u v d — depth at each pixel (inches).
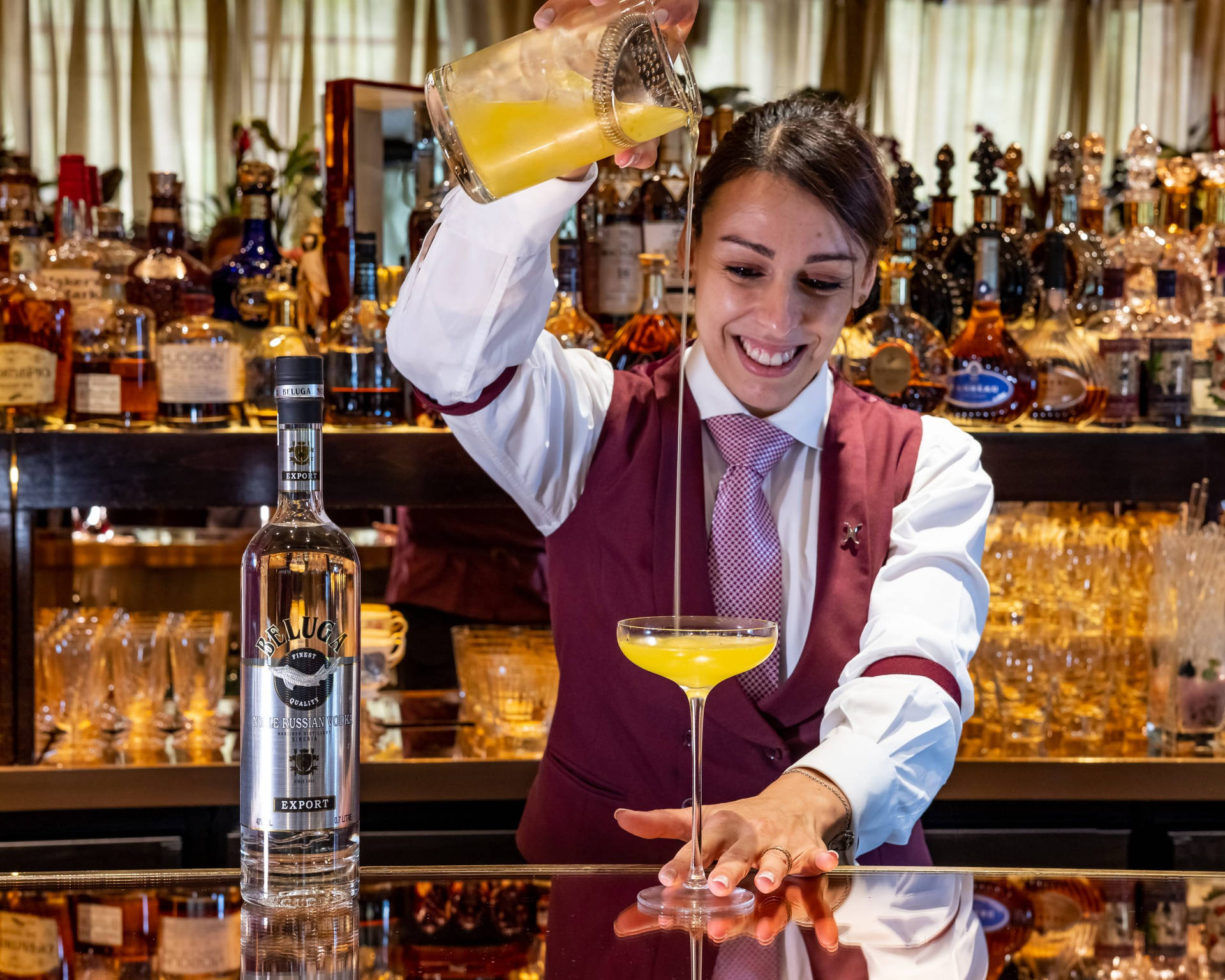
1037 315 94.7
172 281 89.2
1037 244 99.3
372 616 95.3
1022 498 88.4
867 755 51.8
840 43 156.7
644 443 66.1
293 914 37.5
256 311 90.7
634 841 66.2
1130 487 88.9
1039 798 87.4
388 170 92.6
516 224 52.7
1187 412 90.7
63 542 99.6
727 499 65.8
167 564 102.2
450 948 34.7
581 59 45.0
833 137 60.7
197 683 89.9
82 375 84.4
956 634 60.1
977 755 88.8
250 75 149.1
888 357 86.0
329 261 92.2
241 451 83.8
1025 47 155.4
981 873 42.2
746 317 61.9
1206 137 141.4
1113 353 90.1
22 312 82.9
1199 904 39.7
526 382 60.4
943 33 156.0
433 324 55.5
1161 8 150.9
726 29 159.5
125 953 34.2
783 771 64.2
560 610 67.9
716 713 63.6
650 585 65.0
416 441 84.9
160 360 84.7
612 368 70.4
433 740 90.9
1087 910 38.3
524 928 36.6
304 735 38.0
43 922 36.7
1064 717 93.0
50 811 84.0
